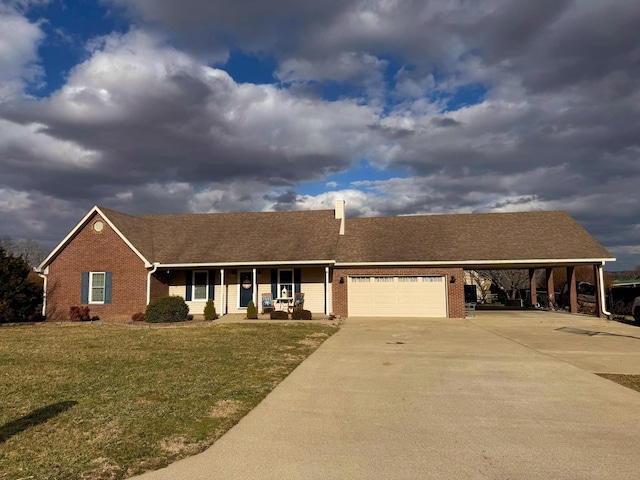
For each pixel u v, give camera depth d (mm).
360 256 23781
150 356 11719
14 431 6113
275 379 9414
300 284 24438
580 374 10117
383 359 11805
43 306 22953
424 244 24297
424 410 7379
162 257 23734
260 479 4809
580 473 4953
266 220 27109
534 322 20688
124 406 7273
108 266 22859
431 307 22953
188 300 24750
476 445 5820
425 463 5230
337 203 26734
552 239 23656
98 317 22641
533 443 5891
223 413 7090
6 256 22719
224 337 15414
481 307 31266
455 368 10734
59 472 4887
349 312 23438
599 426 6609
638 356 12445
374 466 5148
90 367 10312
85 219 23141
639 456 5445
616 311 24609
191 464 5191
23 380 8992
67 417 6691
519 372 10320
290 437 6102
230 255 23609
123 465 5113
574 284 25438
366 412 7266
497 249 23172
